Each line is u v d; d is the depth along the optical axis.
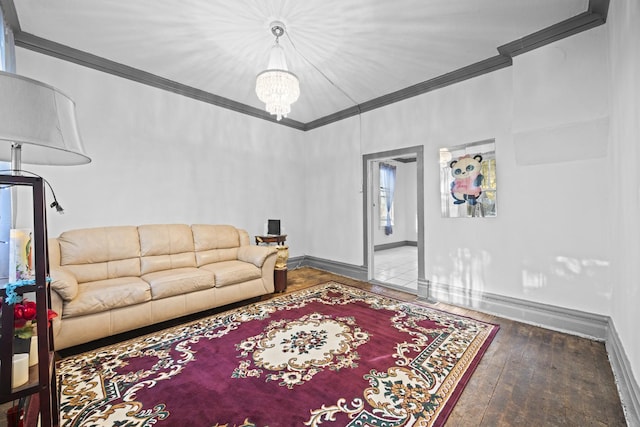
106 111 3.19
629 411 1.53
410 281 4.43
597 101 2.34
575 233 2.59
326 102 4.41
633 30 1.65
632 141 1.69
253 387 1.79
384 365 2.04
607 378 1.89
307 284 4.26
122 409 1.59
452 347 2.30
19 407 1.09
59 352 2.23
